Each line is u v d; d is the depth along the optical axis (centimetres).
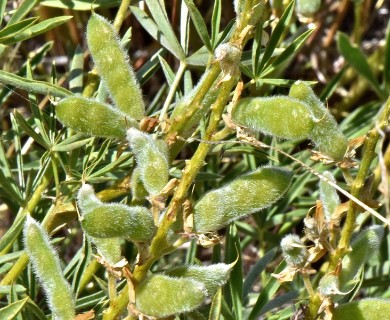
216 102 40
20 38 49
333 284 40
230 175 59
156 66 53
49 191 51
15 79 46
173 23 60
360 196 41
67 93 47
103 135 42
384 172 46
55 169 48
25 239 40
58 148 48
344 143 40
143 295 38
